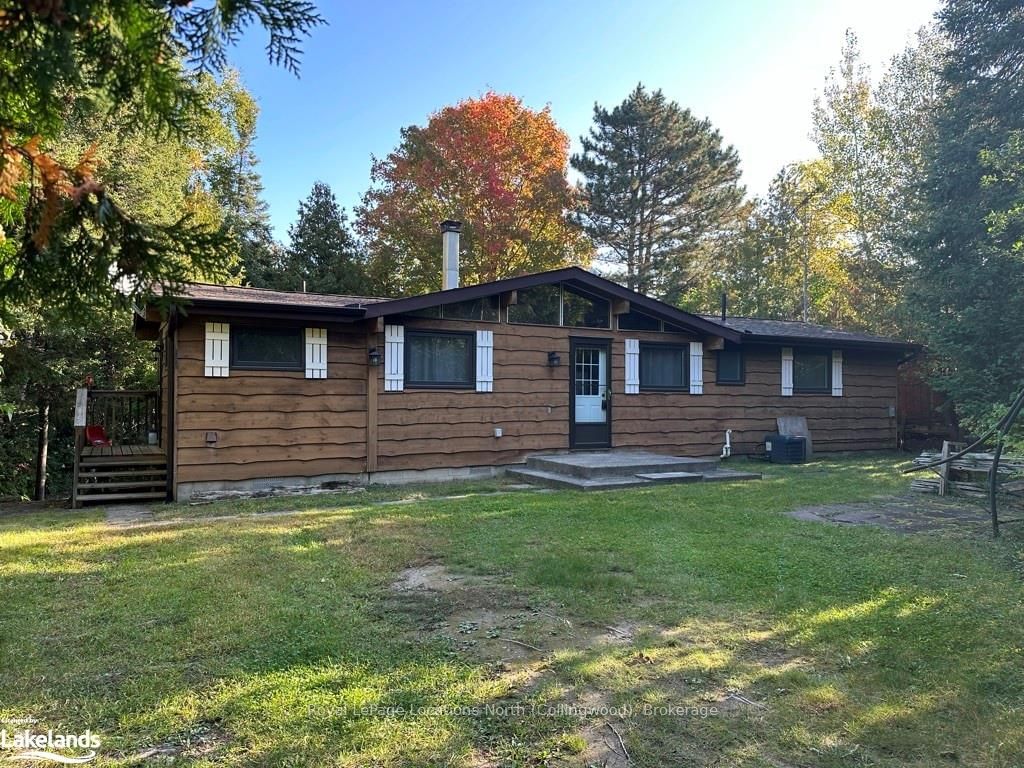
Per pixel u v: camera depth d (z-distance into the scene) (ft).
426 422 31.53
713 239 92.79
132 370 46.24
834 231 75.97
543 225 83.76
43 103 5.39
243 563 15.71
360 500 25.72
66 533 19.69
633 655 10.17
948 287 35.09
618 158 88.38
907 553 16.29
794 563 15.29
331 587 13.66
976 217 33.81
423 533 18.80
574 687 9.10
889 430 45.73
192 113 5.78
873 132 61.05
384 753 7.42
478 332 32.86
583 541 17.53
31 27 4.63
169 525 20.99
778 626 11.40
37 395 40.68
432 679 9.25
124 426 42.24
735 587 13.50
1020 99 34.55
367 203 83.05
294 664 9.77
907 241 37.76
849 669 9.71
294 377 28.58
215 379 27.07
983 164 31.35
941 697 8.82
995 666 9.76
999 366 31.14
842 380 44.01
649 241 90.94
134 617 11.88
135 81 5.41
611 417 36.50
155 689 9.00
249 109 70.49
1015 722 8.13
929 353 44.01
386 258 80.69
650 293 89.40
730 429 40.16
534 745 7.62
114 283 5.88
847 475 32.35
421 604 12.59
